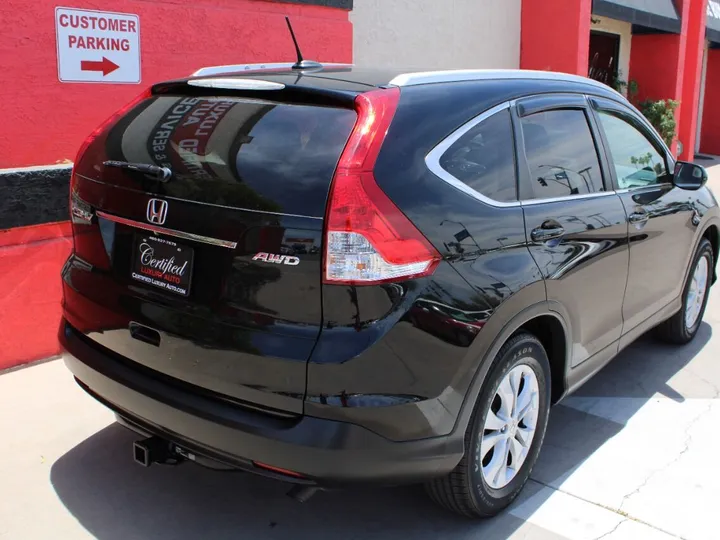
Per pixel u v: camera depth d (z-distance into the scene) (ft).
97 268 9.86
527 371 10.16
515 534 9.99
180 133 9.19
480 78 10.28
